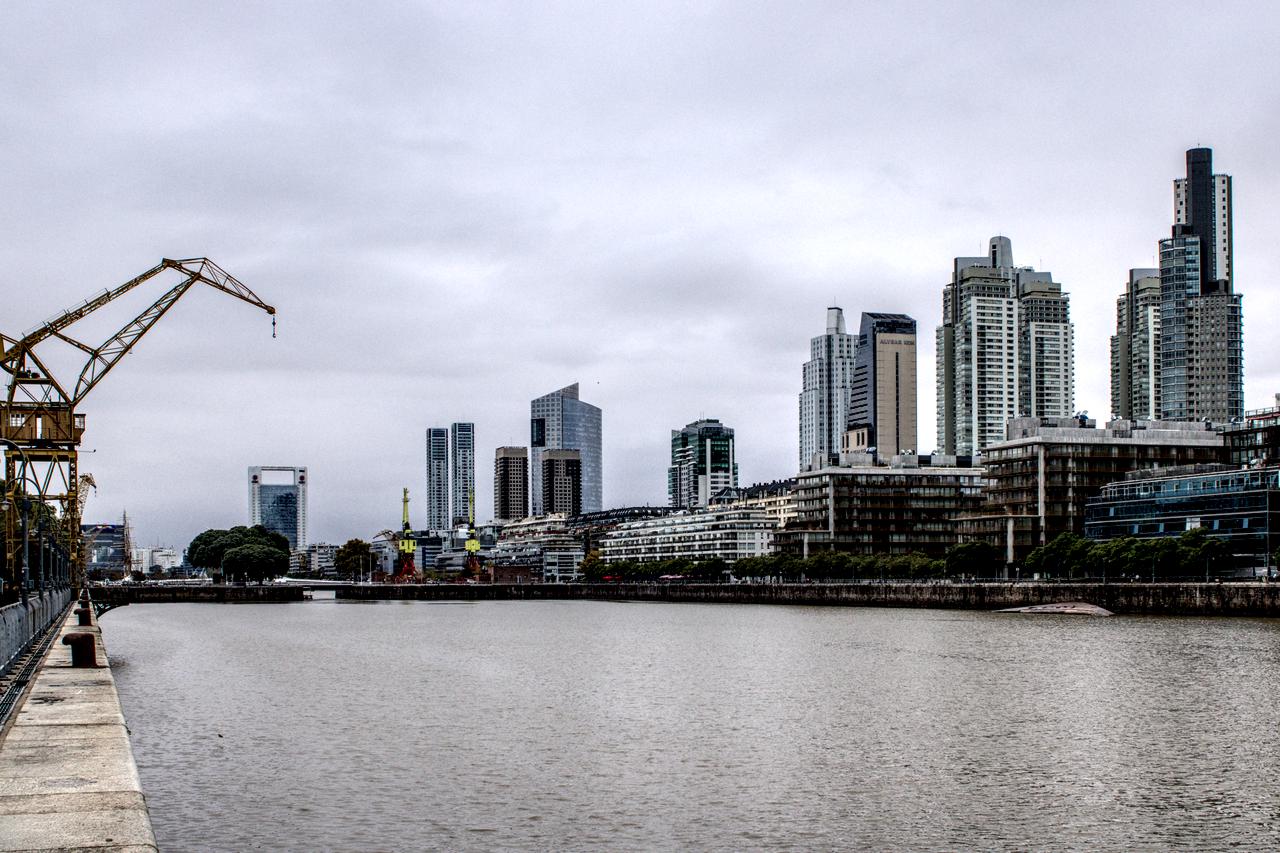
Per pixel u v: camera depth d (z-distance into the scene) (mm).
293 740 99188
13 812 44938
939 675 140625
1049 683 130375
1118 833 67562
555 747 95062
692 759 89500
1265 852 64062
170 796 77375
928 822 70125
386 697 128875
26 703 71188
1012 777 81875
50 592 168500
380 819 71312
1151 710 109750
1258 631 192000
